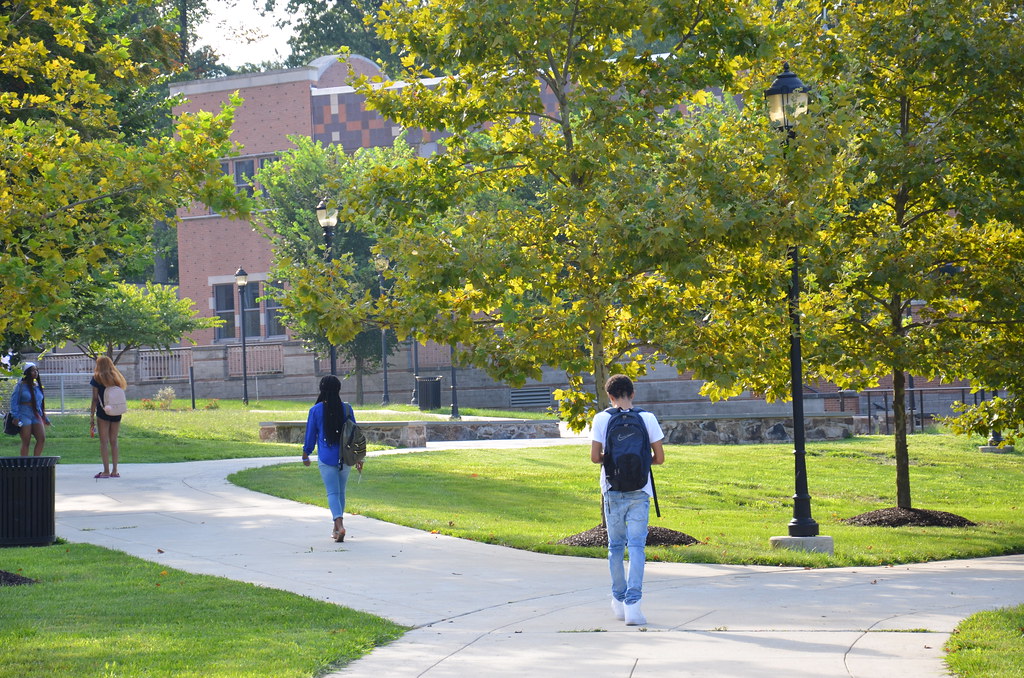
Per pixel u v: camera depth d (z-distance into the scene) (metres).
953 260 17.78
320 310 13.96
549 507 19.67
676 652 8.60
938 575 12.87
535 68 14.77
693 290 15.21
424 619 10.05
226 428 34.75
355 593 11.34
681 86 14.61
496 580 12.15
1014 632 9.05
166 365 58.41
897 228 16.64
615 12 14.41
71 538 15.05
